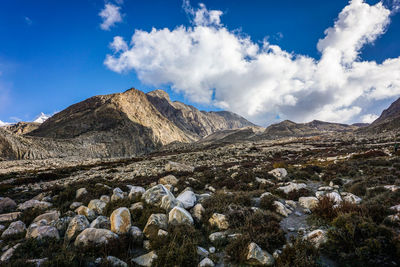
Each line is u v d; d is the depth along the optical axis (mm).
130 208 9047
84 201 10734
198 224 7551
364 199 8625
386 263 4277
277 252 5172
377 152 26547
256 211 7570
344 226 5539
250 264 4973
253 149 54781
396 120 116562
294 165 25656
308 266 4336
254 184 14281
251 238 5664
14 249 5547
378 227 5043
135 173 22781
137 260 5305
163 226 6832
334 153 35219
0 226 7797
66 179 21344
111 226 6715
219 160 34719
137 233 6473
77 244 5758
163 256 5219
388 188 9227
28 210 9797
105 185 13828
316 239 5531
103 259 4965
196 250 5566
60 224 7324
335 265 4570
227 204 8539
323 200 7984
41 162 48062
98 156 120625
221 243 6074
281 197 11188
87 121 176125
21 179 20531
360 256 4531
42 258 5156
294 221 7473
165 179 15680
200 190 14383
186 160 38750
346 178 15102
